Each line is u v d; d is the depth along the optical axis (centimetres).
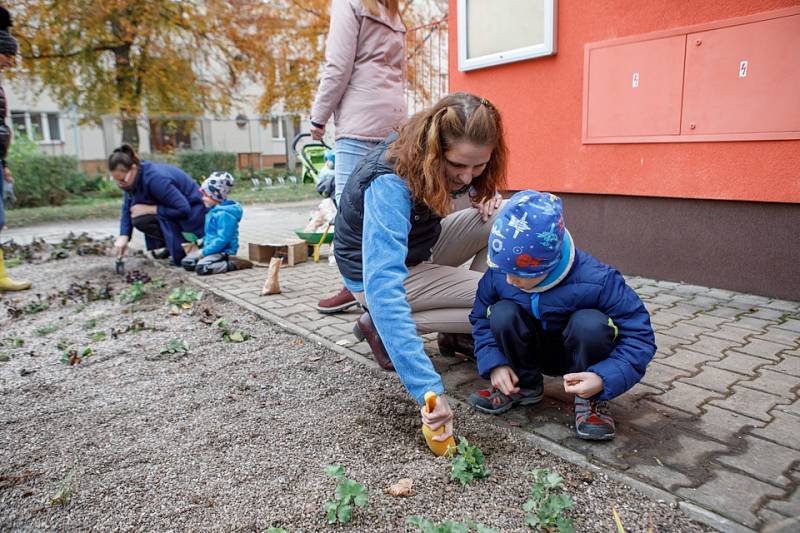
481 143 180
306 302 404
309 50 1705
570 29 452
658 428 212
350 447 204
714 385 247
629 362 195
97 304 417
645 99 414
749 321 330
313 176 591
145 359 300
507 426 217
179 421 229
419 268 256
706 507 165
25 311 399
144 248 668
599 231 464
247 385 262
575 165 466
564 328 214
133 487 184
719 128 380
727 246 394
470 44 524
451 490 176
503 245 188
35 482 189
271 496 176
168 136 2125
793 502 167
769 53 354
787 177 357
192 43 1684
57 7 1392
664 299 379
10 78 1498
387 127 343
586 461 191
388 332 187
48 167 1392
